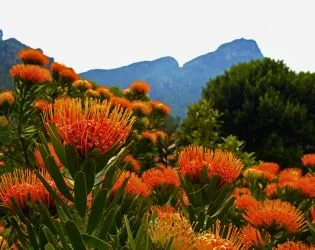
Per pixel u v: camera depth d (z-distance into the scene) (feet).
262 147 71.51
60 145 4.54
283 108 70.54
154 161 22.39
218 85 79.66
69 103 4.56
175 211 8.33
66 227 4.11
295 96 75.51
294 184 11.94
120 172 4.91
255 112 72.28
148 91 23.68
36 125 16.46
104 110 4.55
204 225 6.52
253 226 7.86
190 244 4.41
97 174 4.67
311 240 8.24
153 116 23.98
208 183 6.72
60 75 18.62
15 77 14.82
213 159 6.88
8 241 7.07
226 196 6.85
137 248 4.28
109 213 4.52
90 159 4.41
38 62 16.66
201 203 6.78
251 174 15.76
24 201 5.63
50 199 5.69
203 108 34.78
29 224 4.91
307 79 76.74
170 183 10.30
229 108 76.13
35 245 4.88
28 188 5.69
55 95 18.45
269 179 15.97
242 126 73.31
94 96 19.44
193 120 34.78
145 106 21.02
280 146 67.56
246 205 10.02
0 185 5.91
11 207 5.69
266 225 7.47
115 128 4.51
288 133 70.69
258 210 7.71
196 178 6.85
